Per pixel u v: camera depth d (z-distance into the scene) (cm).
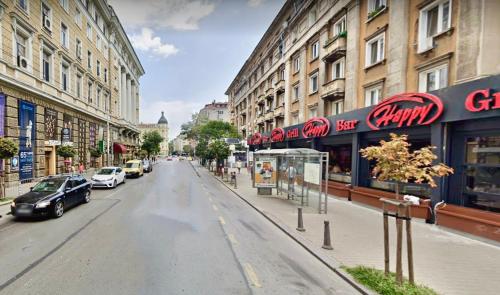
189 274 486
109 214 943
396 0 1158
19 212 820
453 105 789
